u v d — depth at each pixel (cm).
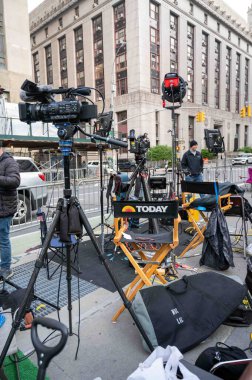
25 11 2034
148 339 197
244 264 354
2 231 319
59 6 3791
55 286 308
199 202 385
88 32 3512
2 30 1945
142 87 3111
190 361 193
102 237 400
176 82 381
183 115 3628
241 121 4878
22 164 644
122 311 246
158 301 213
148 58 3161
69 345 213
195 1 3641
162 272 315
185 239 458
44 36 4197
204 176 1221
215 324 215
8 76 1964
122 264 362
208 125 4078
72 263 365
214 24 4078
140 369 145
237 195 391
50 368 191
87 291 296
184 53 3588
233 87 4625
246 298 249
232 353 173
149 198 400
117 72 3281
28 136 1449
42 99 195
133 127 3172
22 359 195
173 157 418
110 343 216
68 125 188
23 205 598
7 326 175
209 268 346
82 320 245
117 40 3250
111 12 3228
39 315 252
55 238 336
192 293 227
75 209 194
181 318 209
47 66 4284
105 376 184
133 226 508
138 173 407
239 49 4672
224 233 330
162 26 3256
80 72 3756
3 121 1407
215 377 145
